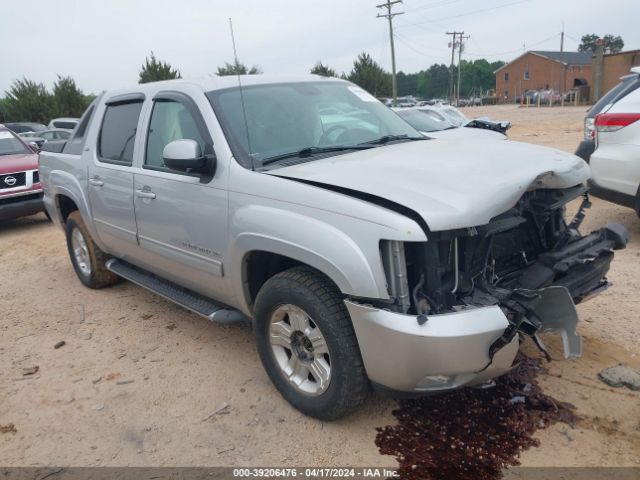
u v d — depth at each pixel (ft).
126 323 16.40
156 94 14.42
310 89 14.33
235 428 11.03
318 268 9.77
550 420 10.57
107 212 16.06
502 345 9.03
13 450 10.87
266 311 11.16
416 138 14.17
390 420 10.88
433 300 9.16
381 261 9.06
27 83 139.23
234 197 11.41
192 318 16.47
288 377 11.24
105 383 13.05
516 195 9.46
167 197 13.25
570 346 9.51
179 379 13.00
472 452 9.90
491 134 32.14
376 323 9.07
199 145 12.34
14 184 29.63
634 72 20.68
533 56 251.60
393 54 150.10
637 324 14.05
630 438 9.98
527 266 11.14
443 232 8.95
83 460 10.45
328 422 10.94
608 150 19.93
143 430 11.20
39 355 14.71
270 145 12.19
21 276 21.94
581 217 12.19
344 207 9.48
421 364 8.89
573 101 169.68
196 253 12.78
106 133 16.49
